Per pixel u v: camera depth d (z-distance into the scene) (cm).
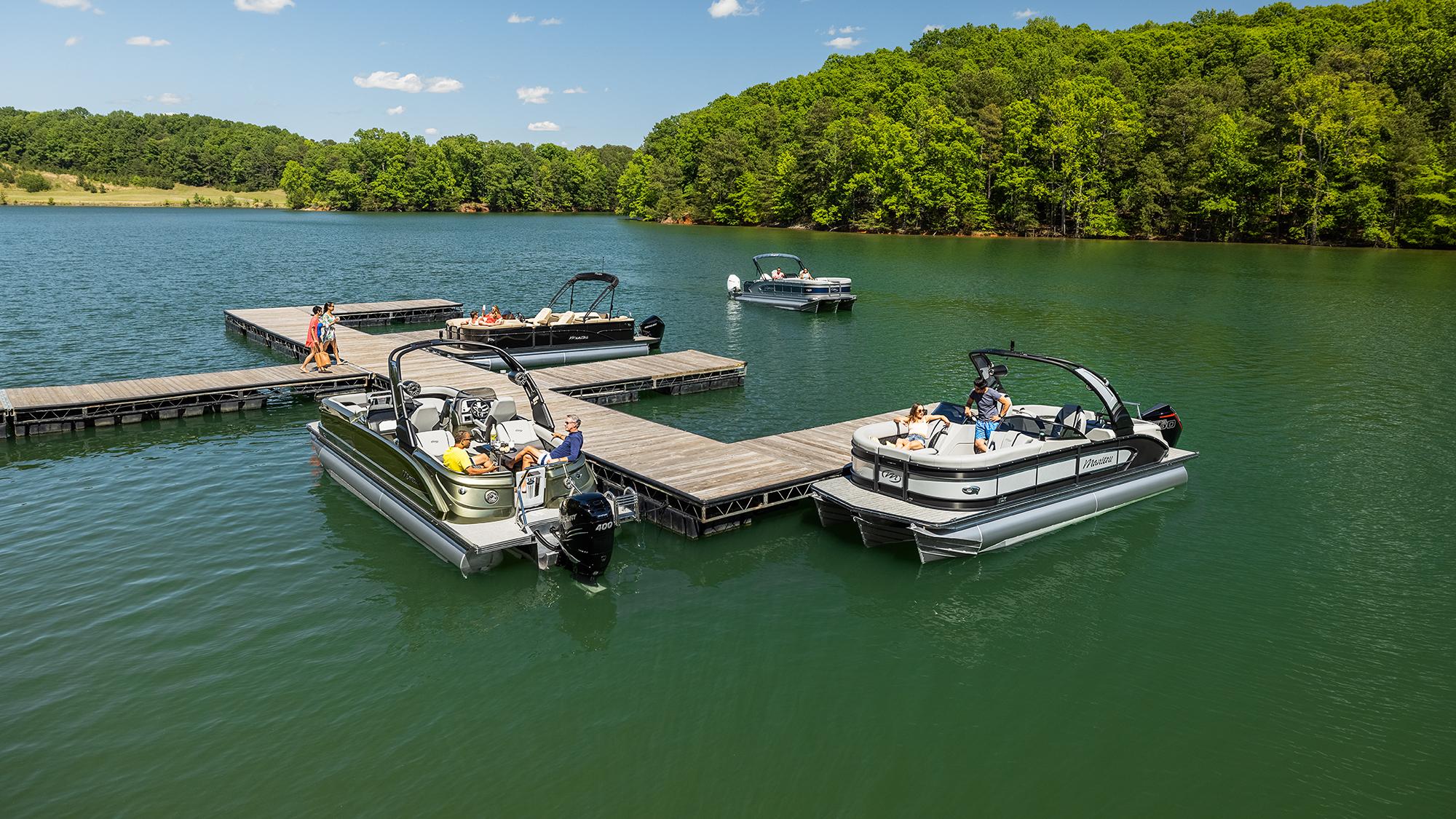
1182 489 1538
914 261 6194
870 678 948
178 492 1461
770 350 2852
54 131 19112
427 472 1203
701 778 775
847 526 1364
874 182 10081
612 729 847
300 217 13938
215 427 1855
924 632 1051
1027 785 777
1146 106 9738
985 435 1355
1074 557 1265
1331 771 800
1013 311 3759
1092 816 738
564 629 1045
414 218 14188
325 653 975
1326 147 7900
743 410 2086
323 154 17025
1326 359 2694
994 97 10125
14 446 1698
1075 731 859
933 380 2409
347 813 723
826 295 3681
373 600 1104
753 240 8638
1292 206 8062
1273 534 1348
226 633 1012
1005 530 1252
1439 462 1692
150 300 3703
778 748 822
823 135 10956
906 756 814
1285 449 1770
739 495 1312
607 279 2641
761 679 942
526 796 748
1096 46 12619
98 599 1081
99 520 1333
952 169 9644
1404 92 8581
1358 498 1501
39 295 3719
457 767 784
